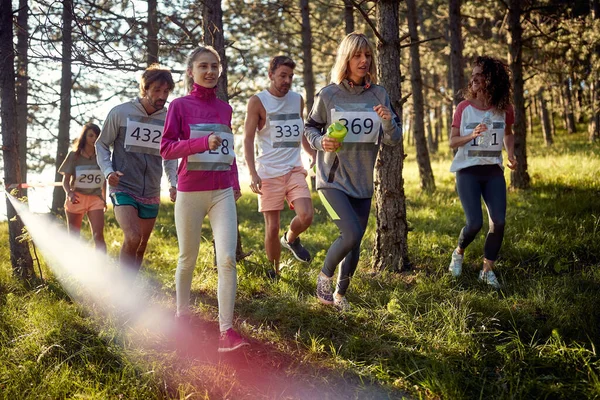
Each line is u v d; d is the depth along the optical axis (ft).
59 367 10.44
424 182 37.32
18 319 12.78
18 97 30.22
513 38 31.14
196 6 20.42
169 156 10.81
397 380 9.93
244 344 10.75
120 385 9.75
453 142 15.31
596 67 41.19
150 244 23.03
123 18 17.13
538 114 96.73
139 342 11.54
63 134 32.24
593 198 24.08
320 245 21.97
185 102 11.22
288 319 12.69
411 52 36.60
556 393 9.41
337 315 12.78
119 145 14.39
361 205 12.98
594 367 10.11
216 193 11.29
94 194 17.95
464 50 50.26
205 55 11.24
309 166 15.88
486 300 13.23
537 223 20.38
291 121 15.53
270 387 9.89
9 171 16.81
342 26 47.47
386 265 16.60
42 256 18.38
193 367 10.37
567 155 45.21
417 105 37.01
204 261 17.98
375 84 12.93
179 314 12.36
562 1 46.80
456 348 11.00
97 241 17.93
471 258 17.69
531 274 15.92
